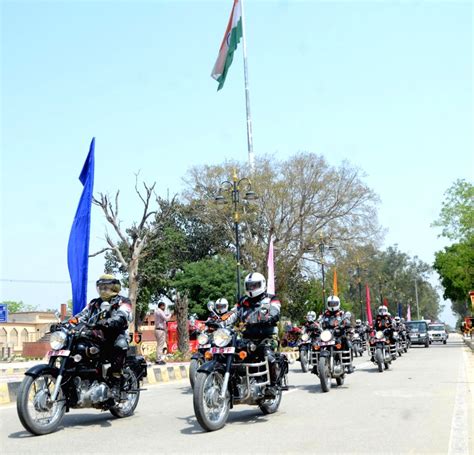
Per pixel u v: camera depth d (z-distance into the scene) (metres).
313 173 49.53
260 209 48.78
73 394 8.81
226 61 39.38
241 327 9.23
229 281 52.47
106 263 62.12
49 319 68.06
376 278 84.62
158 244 54.41
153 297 65.25
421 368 20.17
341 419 9.22
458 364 22.25
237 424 8.97
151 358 23.81
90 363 8.99
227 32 39.72
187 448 7.27
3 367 25.06
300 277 54.97
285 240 49.47
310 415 9.69
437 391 12.88
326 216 49.91
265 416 9.68
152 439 7.94
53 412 8.66
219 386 8.78
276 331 9.58
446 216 51.66
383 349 18.94
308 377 17.45
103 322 9.08
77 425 9.22
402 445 7.24
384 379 15.96
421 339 44.50
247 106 43.88
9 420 9.94
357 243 49.56
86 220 15.13
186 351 25.97
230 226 52.34
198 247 62.78
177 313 26.72
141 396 13.34
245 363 8.88
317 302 61.00
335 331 13.98
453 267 53.69
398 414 9.64
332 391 13.16
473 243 50.12
